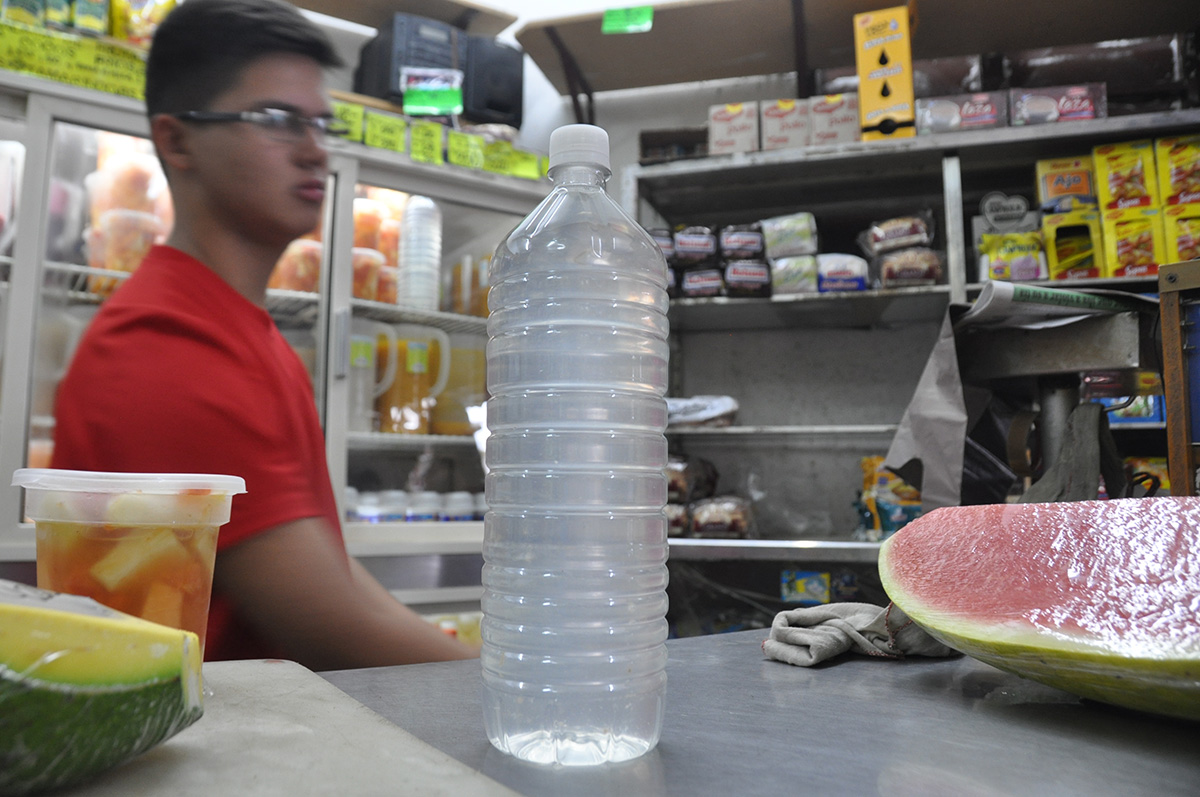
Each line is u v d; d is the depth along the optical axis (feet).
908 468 4.58
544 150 11.31
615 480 1.91
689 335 10.63
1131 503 2.16
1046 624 1.83
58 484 1.73
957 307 4.33
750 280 8.95
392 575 7.85
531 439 1.92
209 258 3.78
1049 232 8.06
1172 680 1.52
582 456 1.90
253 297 3.98
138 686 1.32
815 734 1.70
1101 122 7.88
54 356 7.04
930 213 8.84
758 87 10.84
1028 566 2.12
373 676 2.31
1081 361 3.85
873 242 8.90
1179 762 1.50
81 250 7.42
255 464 3.15
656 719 1.63
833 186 9.61
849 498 9.93
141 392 3.07
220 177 3.65
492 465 1.94
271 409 3.28
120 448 3.02
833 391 10.18
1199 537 1.94
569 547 1.85
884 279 8.67
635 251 2.10
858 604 2.76
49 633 1.23
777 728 1.75
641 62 10.36
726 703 1.98
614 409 1.96
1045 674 1.76
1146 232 7.68
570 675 1.67
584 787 1.37
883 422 9.98
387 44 8.88
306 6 9.46
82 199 7.48
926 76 8.68
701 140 9.50
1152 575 1.89
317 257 8.27
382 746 1.51
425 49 8.94
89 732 1.24
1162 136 8.04
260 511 3.12
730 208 10.36
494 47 9.44
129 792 1.27
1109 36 9.30
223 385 3.15
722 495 9.45
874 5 9.04
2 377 6.63
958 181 8.36
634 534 1.90
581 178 2.23
